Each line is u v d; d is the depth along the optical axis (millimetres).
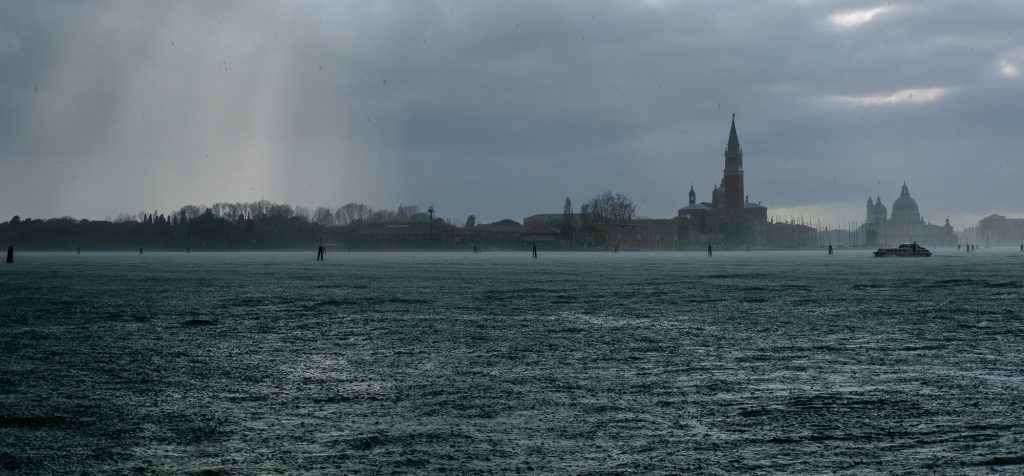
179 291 58531
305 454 14250
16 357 25734
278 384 20906
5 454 14258
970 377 21594
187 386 20641
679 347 27734
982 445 14625
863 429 15859
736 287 62469
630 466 13477
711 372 22531
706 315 39312
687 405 18141
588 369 23109
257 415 17297
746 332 32125
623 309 42781
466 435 15508
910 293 55031
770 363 24125
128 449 14602
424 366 23719
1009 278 76375
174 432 15820
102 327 34469
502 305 45562
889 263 133375
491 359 25031
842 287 62250
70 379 21688
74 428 16156
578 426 16203
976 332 31891
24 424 16484
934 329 33000
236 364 24250
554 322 36188
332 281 73250
